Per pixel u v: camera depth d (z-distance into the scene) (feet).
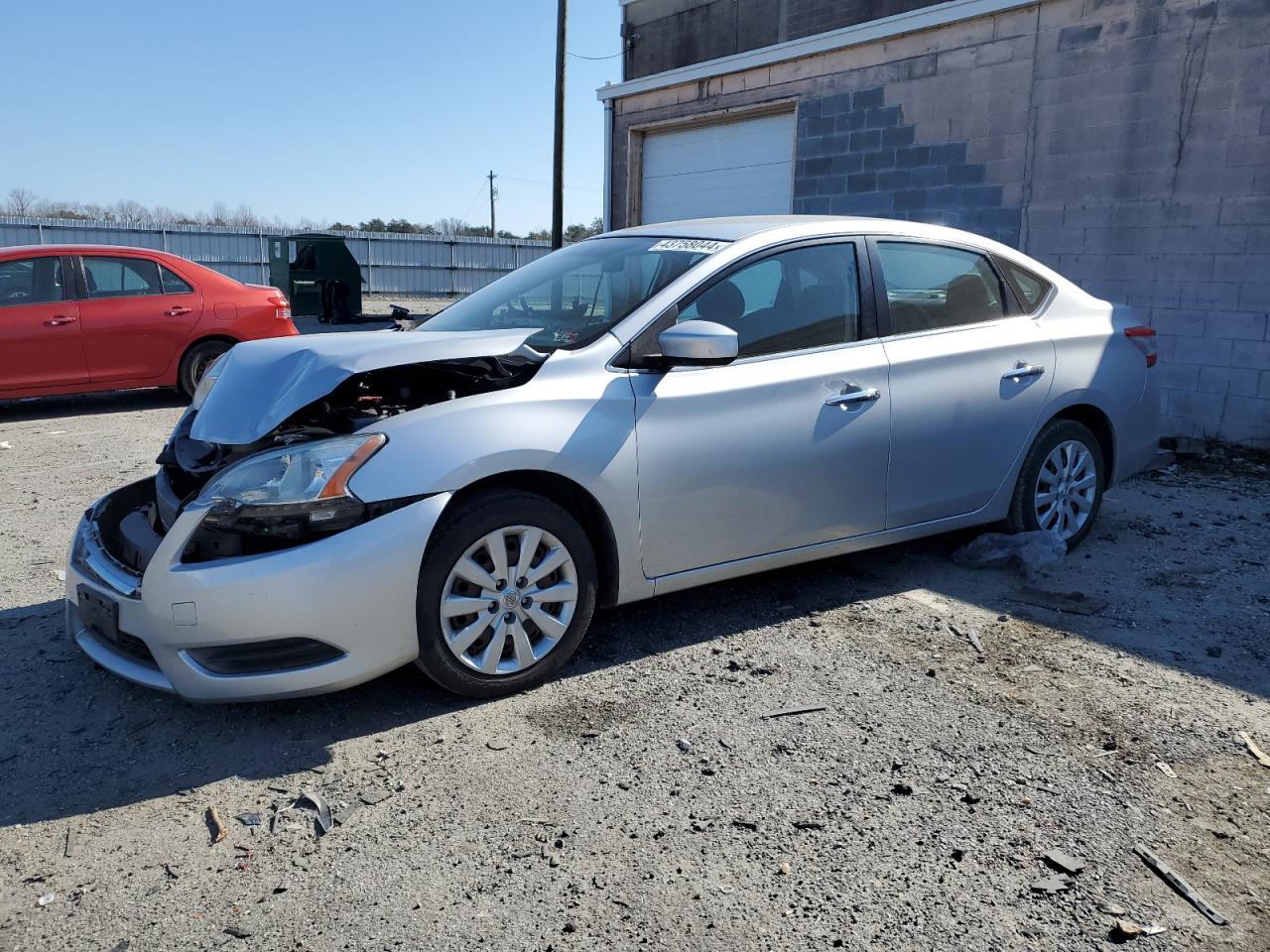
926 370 13.82
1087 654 12.17
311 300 67.15
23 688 11.37
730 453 12.10
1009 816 8.75
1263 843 8.38
